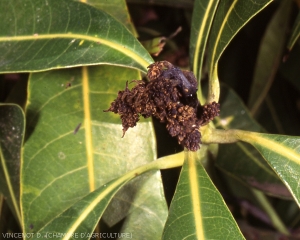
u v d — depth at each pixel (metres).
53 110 0.43
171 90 0.36
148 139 0.43
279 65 0.57
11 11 0.42
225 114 0.55
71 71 0.44
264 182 0.53
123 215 0.42
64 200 0.42
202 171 0.38
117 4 0.47
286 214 0.62
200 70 0.41
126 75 0.44
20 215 0.46
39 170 0.42
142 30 0.58
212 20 0.41
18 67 0.40
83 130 0.43
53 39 0.42
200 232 0.36
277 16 0.54
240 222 0.62
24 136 0.43
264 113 0.60
